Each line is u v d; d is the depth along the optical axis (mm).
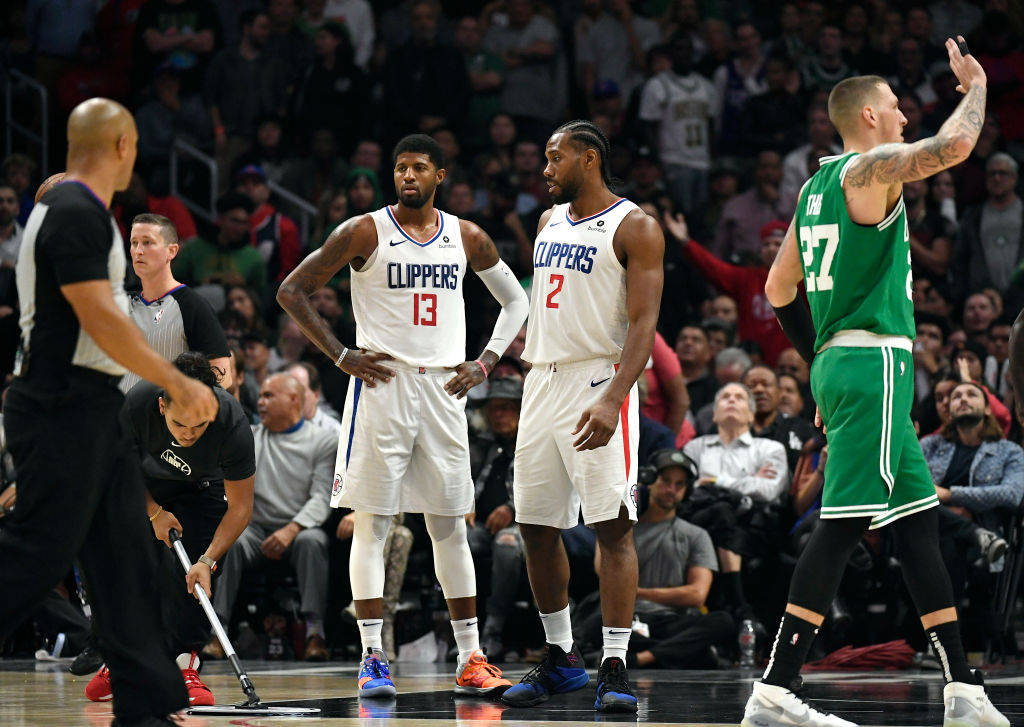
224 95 34875
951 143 9203
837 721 9633
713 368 25609
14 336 23859
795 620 9773
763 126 33812
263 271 29047
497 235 28359
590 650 18156
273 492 20000
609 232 11953
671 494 18703
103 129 8602
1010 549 18594
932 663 18016
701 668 18156
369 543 12992
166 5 35625
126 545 8594
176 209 31812
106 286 8227
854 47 35688
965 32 37125
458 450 13086
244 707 11570
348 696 12992
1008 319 27156
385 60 34875
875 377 9859
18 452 8430
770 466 20016
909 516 10133
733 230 31531
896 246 10008
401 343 12906
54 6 35625
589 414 11406
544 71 35312
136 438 12258
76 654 19203
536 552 12516
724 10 37656
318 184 33344
